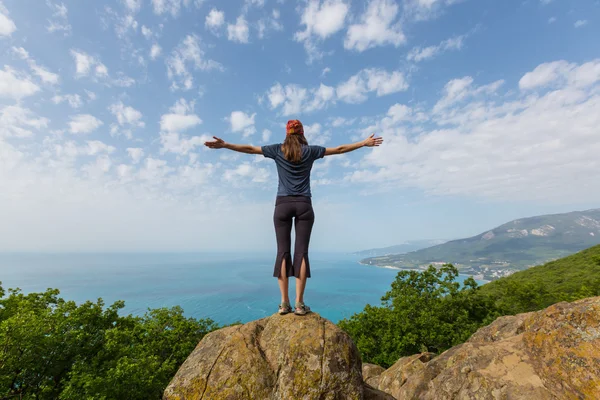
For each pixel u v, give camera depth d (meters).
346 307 195.75
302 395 3.76
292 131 4.80
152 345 22.88
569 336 5.70
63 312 18.70
